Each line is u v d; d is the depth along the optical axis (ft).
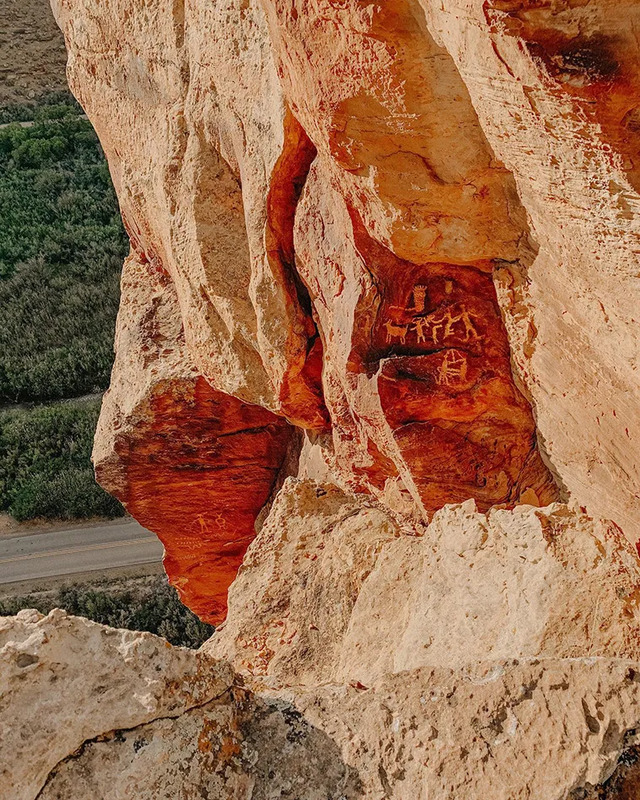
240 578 19.34
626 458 16.28
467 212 16.05
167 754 10.32
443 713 10.83
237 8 19.93
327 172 17.70
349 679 13.91
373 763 10.57
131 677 10.51
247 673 15.40
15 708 9.92
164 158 24.93
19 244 79.61
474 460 20.07
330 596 17.34
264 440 30.73
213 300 24.58
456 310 18.48
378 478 23.07
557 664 11.01
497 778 10.03
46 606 51.06
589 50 10.40
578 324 15.72
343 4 13.44
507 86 12.01
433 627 13.51
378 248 17.92
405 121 14.65
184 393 28.81
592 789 9.78
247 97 20.54
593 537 13.03
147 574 53.11
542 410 18.75
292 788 10.55
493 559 13.64
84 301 73.00
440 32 12.76
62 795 9.80
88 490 57.93
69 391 67.41
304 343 22.65
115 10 26.32
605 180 12.02
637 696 10.50
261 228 21.18
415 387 19.15
